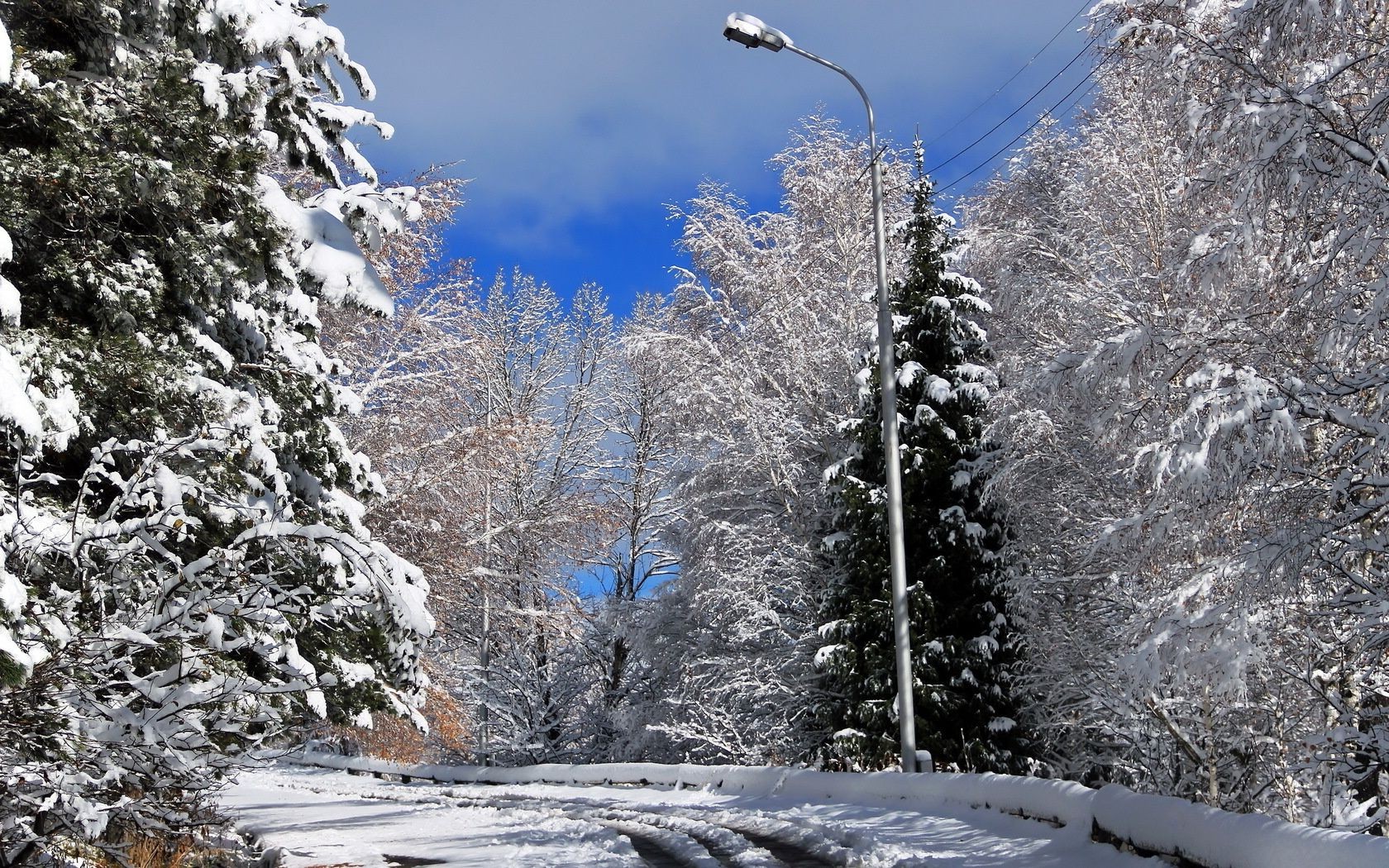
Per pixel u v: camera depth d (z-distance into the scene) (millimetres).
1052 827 10688
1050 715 20766
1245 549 10453
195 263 11070
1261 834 7020
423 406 28094
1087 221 22172
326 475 13109
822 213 30969
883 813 13555
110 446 8734
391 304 13055
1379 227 9594
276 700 10672
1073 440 19328
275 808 18031
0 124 10297
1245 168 10000
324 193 13586
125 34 11555
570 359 42812
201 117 11070
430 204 27406
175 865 9359
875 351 23500
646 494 38094
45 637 7395
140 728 7234
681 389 28703
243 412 11570
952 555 21938
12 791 6906
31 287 10500
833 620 23859
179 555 10719
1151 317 14523
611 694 35406
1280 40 10008
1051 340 21078
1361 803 13711
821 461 28484
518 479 35344
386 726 26797
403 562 12945
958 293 23922
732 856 10664
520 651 35469
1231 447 9875
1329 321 10281
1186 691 15031
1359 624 11328
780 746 25688
